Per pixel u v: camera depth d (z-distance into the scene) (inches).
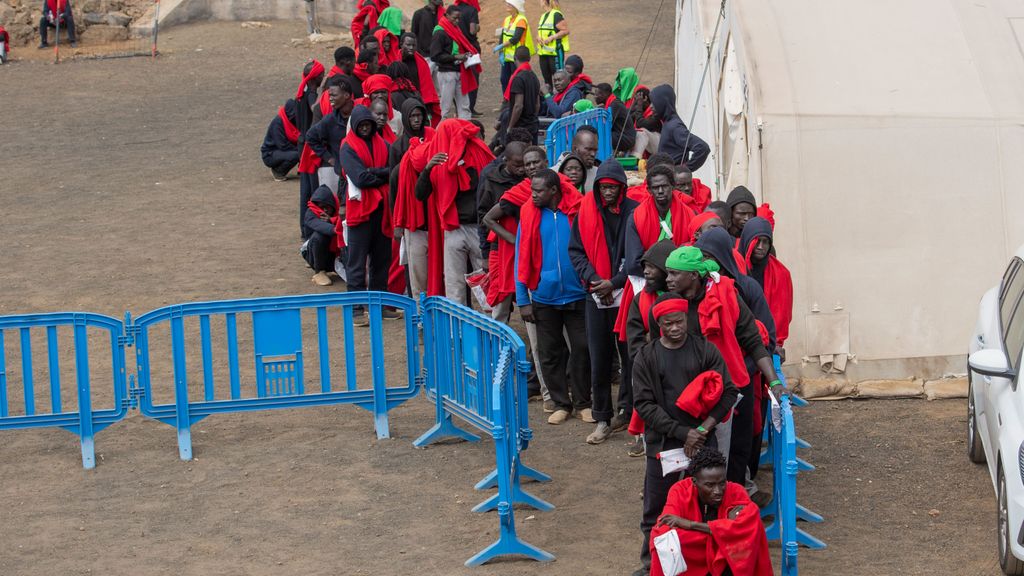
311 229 739.4
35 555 415.5
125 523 440.1
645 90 871.1
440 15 1160.2
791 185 573.9
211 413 504.1
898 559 399.2
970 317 572.1
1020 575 379.2
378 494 459.5
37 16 1729.8
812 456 493.4
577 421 528.7
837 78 591.2
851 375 572.4
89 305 704.4
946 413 539.8
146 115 1269.7
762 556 337.1
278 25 1770.4
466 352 478.9
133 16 1749.5
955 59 601.6
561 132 784.3
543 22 1194.6
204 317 501.7
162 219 893.8
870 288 571.5
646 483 377.1
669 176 459.5
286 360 510.3
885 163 573.3
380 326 512.7
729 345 381.1
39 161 1087.0
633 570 392.5
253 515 444.5
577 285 508.7
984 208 573.6
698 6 898.1
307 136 737.6
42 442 518.9
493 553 399.9
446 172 589.6
